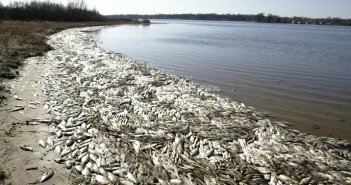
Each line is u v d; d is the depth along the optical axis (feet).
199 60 91.50
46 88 44.04
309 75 70.28
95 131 29.22
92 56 81.71
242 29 389.80
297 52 120.06
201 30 331.16
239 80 63.16
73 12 348.79
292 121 38.65
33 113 33.81
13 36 102.12
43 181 21.31
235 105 43.19
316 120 39.24
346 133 34.94
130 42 151.12
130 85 49.03
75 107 36.11
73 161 23.95
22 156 24.30
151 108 37.86
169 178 22.16
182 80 58.80
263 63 87.66
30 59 68.90
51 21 296.10
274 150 27.78
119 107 37.81
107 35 199.72
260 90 54.80
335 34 311.06
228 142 28.86
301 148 28.89
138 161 24.17
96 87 46.83
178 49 122.21
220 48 129.59
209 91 52.90
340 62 92.94
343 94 53.26
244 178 22.71
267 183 22.40
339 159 27.32
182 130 30.94
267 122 35.50
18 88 43.21
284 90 55.21
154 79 55.47
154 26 427.33
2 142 26.30
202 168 23.82
